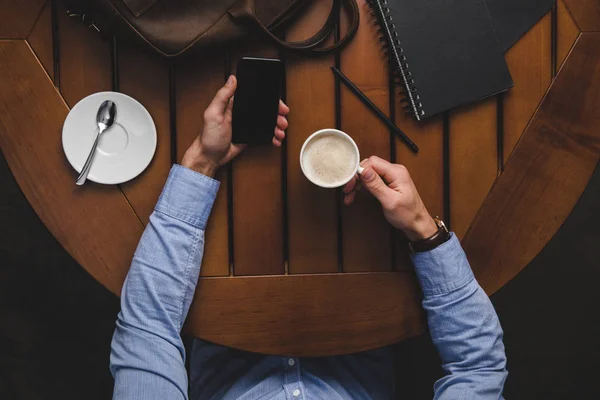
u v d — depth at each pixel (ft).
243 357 3.97
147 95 3.54
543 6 3.64
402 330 3.63
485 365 3.33
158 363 3.15
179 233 3.36
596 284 5.46
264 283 3.58
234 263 3.58
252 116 3.42
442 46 3.57
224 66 3.58
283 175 3.62
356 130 3.66
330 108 3.64
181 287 3.33
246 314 3.56
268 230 3.60
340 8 3.64
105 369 5.19
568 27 3.67
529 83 3.67
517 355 5.42
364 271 3.64
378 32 3.64
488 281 3.66
